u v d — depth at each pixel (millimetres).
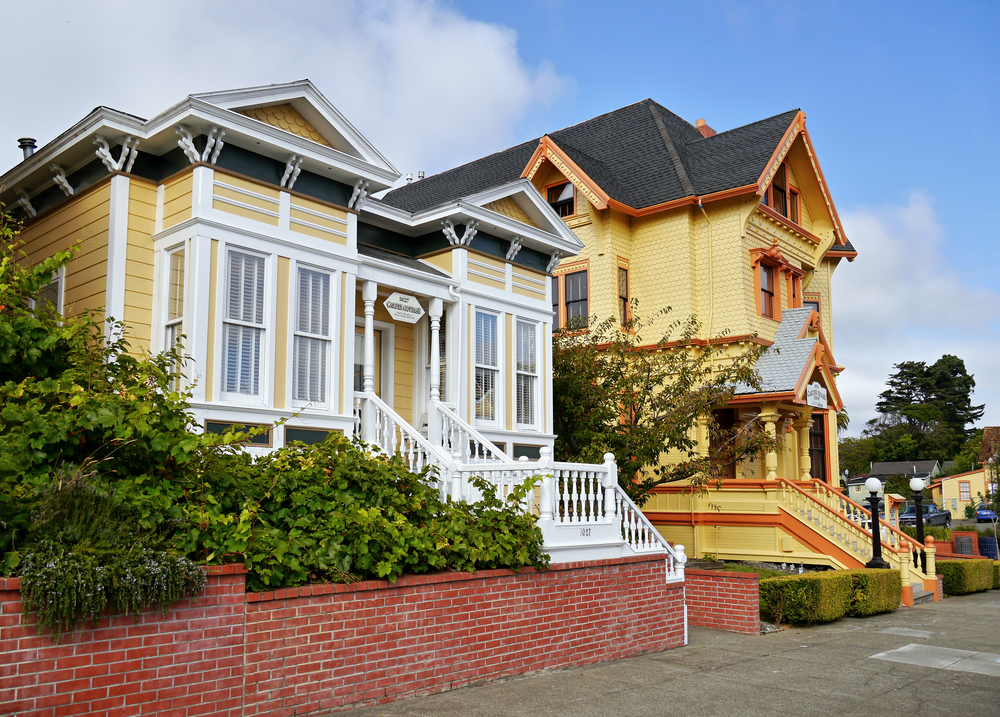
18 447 7035
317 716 7719
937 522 51219
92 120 11711
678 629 12648
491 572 9688
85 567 6172
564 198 24531
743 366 18938
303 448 9977
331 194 13453
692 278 22891
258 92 12211
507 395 16594
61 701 6078
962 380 96312
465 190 25797
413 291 14953
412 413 16516
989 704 9375
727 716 8562
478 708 8336
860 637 13805
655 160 24781
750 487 21344
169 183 12195
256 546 7594
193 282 11414
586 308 23469
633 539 12414
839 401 23438
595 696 9109
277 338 12289
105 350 8945
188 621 6879
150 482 7605
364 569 8398
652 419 18406
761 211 23156
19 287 8875
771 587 14828
